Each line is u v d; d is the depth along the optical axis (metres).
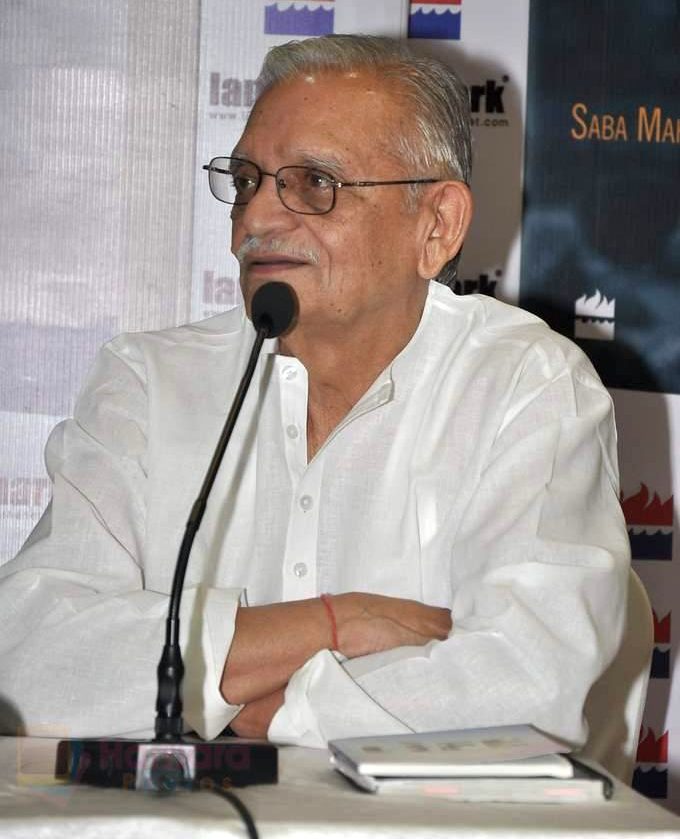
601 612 2.13
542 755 1.61
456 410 2.56
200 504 1.90
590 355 3.90
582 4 3.88
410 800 1.49
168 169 3.86
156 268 3.85
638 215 3.91
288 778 1.62
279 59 2.56
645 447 3.90
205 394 2.70
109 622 2.12
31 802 1.43
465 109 2.70
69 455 2.60
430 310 2.68
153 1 3.86
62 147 3.83
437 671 1.96
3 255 3.81
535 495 2.25
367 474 2.57
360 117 2.49
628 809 1.48
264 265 2.45
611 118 3.90
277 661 2.11
